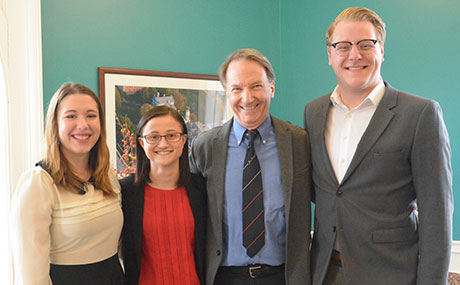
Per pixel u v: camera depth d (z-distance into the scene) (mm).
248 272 1811
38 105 2629
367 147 1613
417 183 1552
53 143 1619
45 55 2725
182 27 3299
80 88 1666
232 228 1836
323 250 1746
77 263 1620
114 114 2984
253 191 1838
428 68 2904
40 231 1541
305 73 3629
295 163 1851
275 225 1831
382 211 1604
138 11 3084
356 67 1627
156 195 1828
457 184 2775
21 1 2582
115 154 3004
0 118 2535
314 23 3535
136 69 3090
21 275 1520
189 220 1819
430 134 1518
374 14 1640
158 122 1755
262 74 1833
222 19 3500
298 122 3703
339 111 1766
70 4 2807
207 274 1833
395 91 1670
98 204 1665
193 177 1929
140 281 1781
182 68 3318
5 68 2520
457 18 2770
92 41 2898
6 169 2539
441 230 1493
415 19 2943
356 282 1617
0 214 2551
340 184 1670
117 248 1795
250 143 1880
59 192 1604
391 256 1587
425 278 1518
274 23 3787
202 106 3426
